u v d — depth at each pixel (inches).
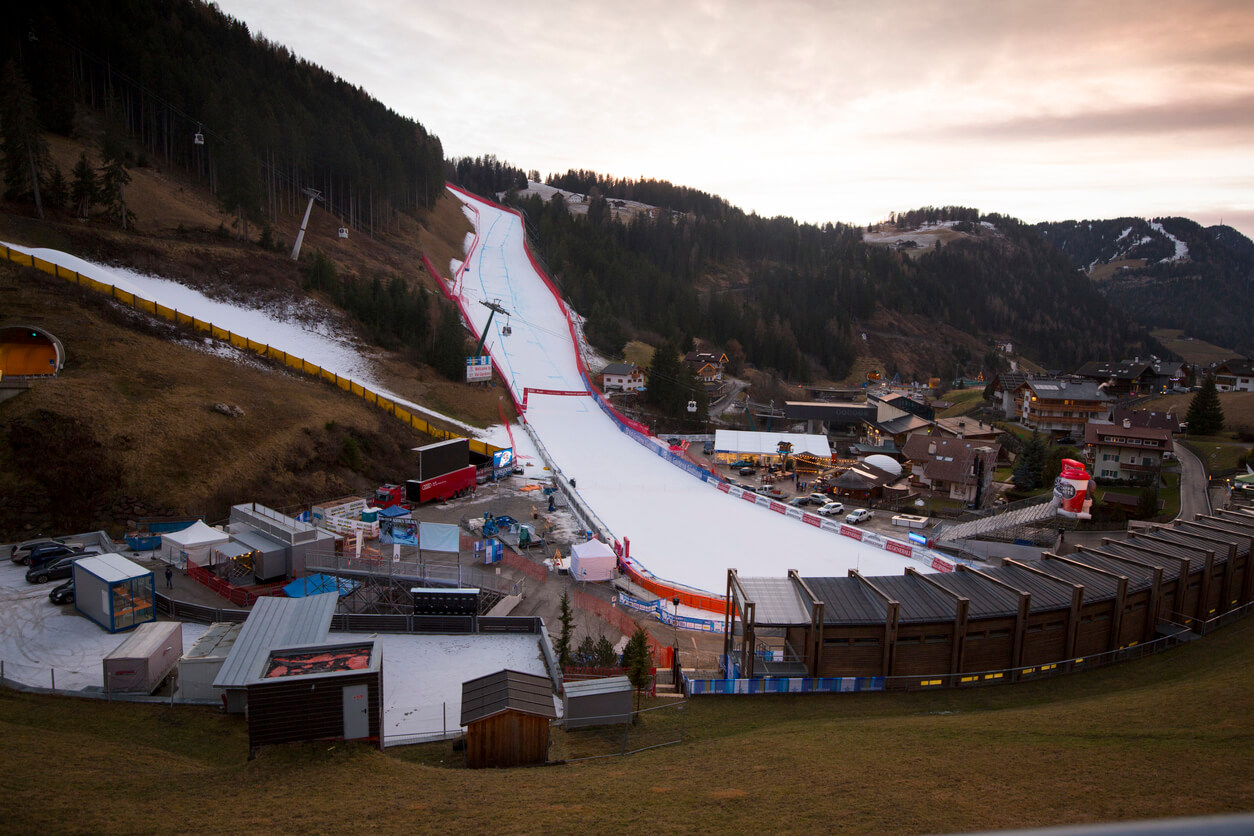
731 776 906.7
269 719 933.8
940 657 1432.1
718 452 4109.3
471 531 2452.0
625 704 1184.2
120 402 2348.7
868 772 900.0
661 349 5315.0
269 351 3292.3
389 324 4411.9
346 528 2255.2
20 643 1427.2
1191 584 1742.1
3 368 2391.7
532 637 1630.2
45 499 1996.8
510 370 4928.6
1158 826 129.7
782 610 1440.7
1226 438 4424.2
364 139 7012.8
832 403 6072.8
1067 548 2613.2
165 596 1657.2
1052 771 880.9
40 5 5073.8
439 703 1306.6
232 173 4498.0
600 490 3174.2
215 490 2256.4
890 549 2613.2
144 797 797.2
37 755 895.7
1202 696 1181.1
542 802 815.7
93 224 3895.2
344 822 747.4
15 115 3651.6
